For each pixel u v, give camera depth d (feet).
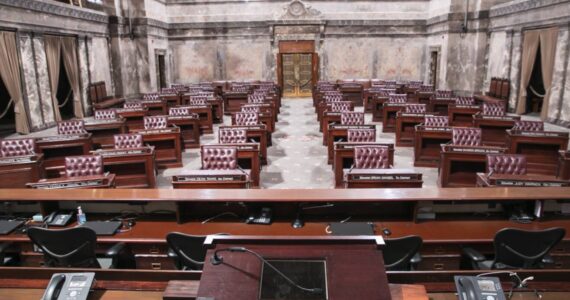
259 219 13.99
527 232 11.02
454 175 22.67
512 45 48.03
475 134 24.63
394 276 9.83
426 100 47.39
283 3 63.62
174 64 66.69
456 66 56.03
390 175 16.60
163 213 14.82
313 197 13.74
